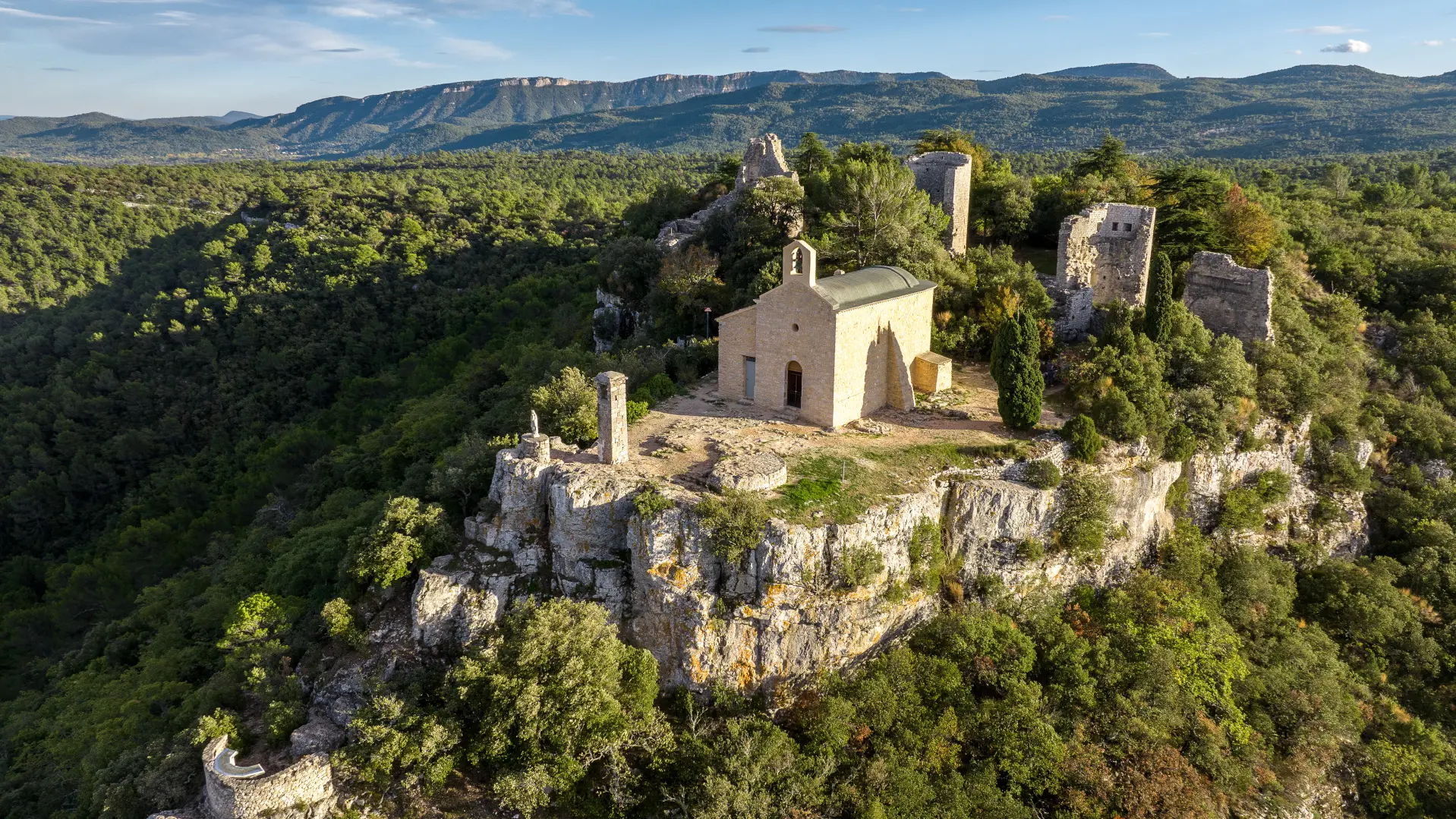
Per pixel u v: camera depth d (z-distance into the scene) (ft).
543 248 489.67
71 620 227.40
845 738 113.70
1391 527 185.57
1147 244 200.85
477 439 167.84
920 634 130.21
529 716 108.99
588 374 207.21
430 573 128.47
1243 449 169.58
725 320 171.94
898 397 167.22
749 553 119.24
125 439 317.83
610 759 111.45
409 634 127.24
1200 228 206.80
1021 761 116.67
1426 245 273.13
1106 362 162.50
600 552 128.98
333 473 249.55
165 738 128.47
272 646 130.41
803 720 117.80
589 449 146.30
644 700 114.62
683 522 121.70
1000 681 123.54
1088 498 140.56
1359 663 158.20
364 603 132.98
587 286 393.91
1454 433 195.93
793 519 121.70
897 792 108.58
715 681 120.47
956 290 197.88
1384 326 228.02
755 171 316.40
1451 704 153.28
